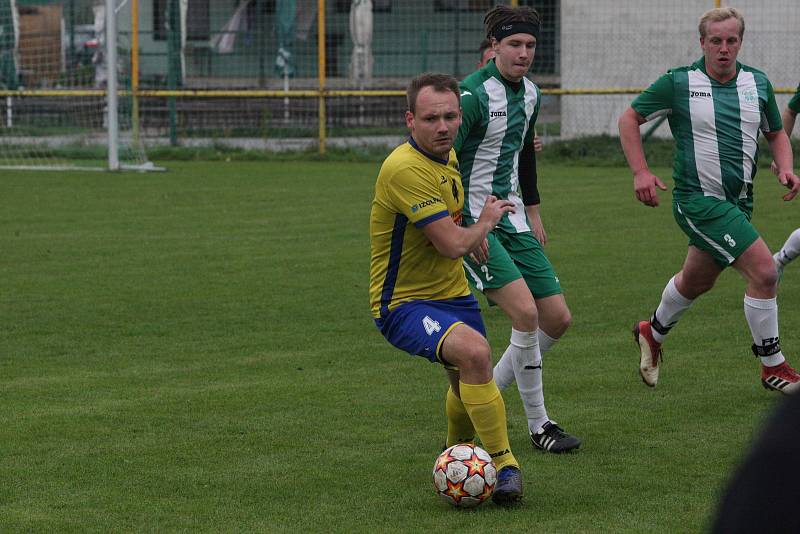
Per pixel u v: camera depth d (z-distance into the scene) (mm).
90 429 15781
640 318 23656
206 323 23406
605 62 65875
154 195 46375
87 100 65312
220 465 14117
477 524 11914
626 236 35188
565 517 12117
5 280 28125
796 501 3525
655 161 58344
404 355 20625
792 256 21688
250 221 38750
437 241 12812
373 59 79500
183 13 67812
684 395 17625
